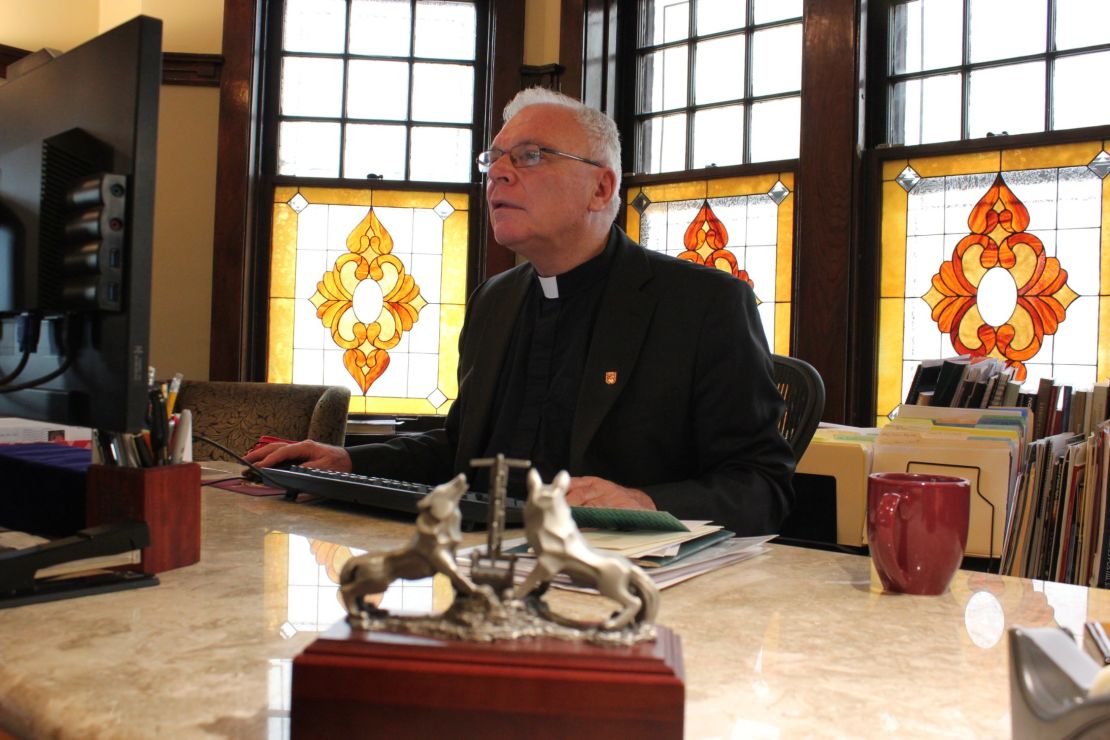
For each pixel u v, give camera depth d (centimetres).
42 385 89
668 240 328
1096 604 78
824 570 91
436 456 167
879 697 54
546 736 42
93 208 77
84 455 113
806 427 160
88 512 89
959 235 276
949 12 282
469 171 357
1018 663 41
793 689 55
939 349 277
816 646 64
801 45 307
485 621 45
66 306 81
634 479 146
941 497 79
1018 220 266
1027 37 270
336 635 45
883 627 70
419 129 359
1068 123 262
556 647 44
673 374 144
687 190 325
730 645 64
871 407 286
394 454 160
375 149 359
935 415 170
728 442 138
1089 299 255
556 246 154
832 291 287
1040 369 261
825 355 287
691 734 48
